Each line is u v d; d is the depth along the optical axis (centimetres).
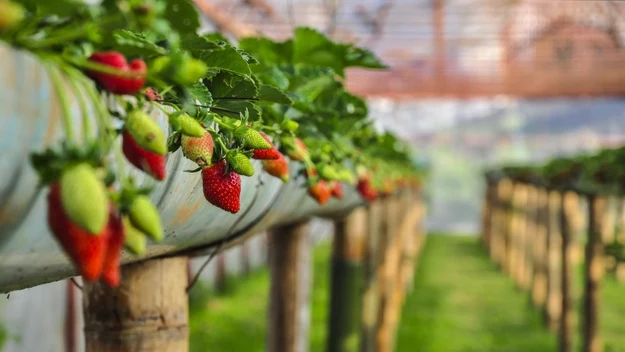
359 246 607
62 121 92
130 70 96
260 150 152
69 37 92
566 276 918
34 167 85
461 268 1759
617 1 1289
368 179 363
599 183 746
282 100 173
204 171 136
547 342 1016
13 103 84
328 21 1079
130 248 94
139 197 91
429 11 1184
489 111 3788
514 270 1511
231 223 207
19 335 539
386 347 782
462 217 4916
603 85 1406
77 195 81
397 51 1341
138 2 90
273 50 261
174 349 205
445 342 989
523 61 1379
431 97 1408
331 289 612
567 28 1338
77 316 632
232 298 1175
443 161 4916
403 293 1255
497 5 1205
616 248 789
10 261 101
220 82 147
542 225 1209
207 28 791
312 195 229
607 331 1057
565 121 3625
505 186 1720
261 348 873
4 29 83
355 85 1405
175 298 206
